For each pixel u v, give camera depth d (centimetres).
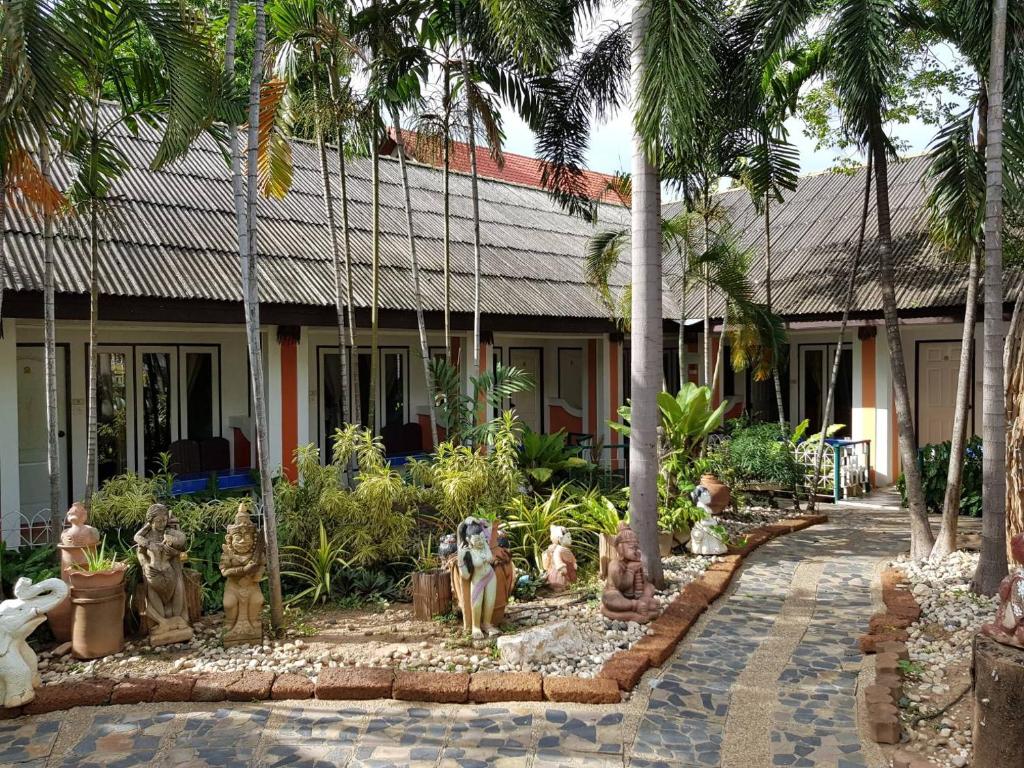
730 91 838
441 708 493
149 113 730
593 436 1470
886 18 739
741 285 1130
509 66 945
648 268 728
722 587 739
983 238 743
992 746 399
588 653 567
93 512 757
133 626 618
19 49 490
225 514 791
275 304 939
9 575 657
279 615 612
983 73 721
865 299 1209
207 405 1182
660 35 645
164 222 1009
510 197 1656
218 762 432
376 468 793
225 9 1331
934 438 1341
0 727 478
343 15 884
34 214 610
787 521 1039
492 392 988
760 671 552
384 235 1244
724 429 1411
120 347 1098
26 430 1016
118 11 635
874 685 492
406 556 769
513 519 823
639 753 438
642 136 653
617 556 655
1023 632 411
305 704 499
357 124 920
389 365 1390
